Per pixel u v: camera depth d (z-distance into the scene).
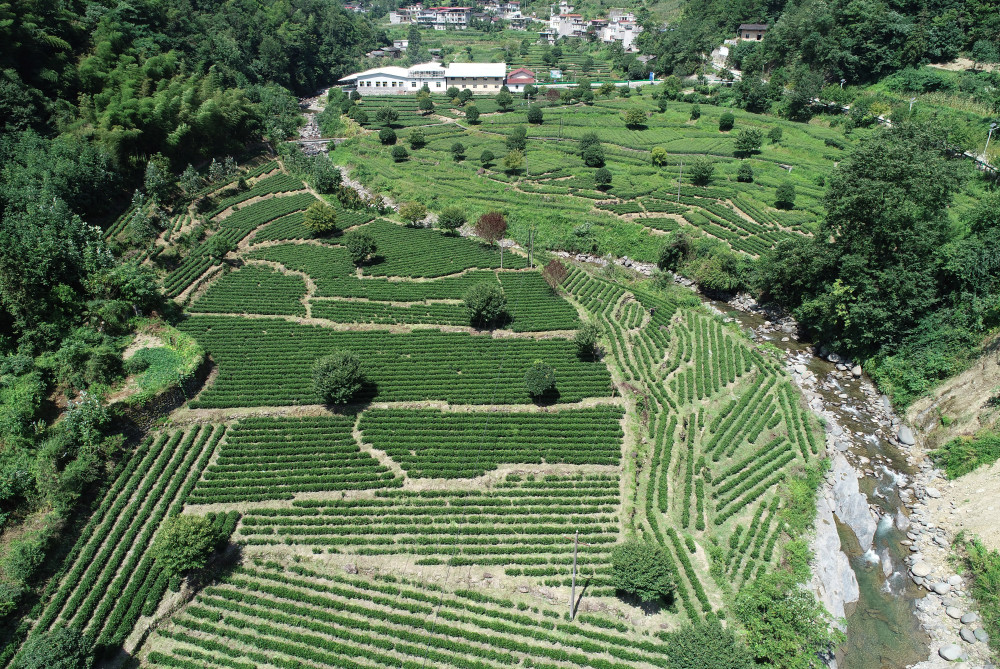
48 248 71.62
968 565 56.88
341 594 52.38
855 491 66.06
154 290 79.50
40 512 53.22
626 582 50.44
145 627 48.69
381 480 62.69
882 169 79.50
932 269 78.38
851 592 56.44
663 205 128.75
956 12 145.12
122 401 63.09
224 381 72.69
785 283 96.56
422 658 48.00
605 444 67.94
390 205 136.00
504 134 175.38
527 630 49.81
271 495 60.19
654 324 92.12
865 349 85.88
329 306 90.06
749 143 146.38
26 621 47.19
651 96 195.62
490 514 60.31
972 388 71.25
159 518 56.56
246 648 48.25
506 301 93.31
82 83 107.94
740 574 55.75
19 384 60.88
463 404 73.31
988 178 110.25
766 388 80.25
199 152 124.31
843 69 160.75
